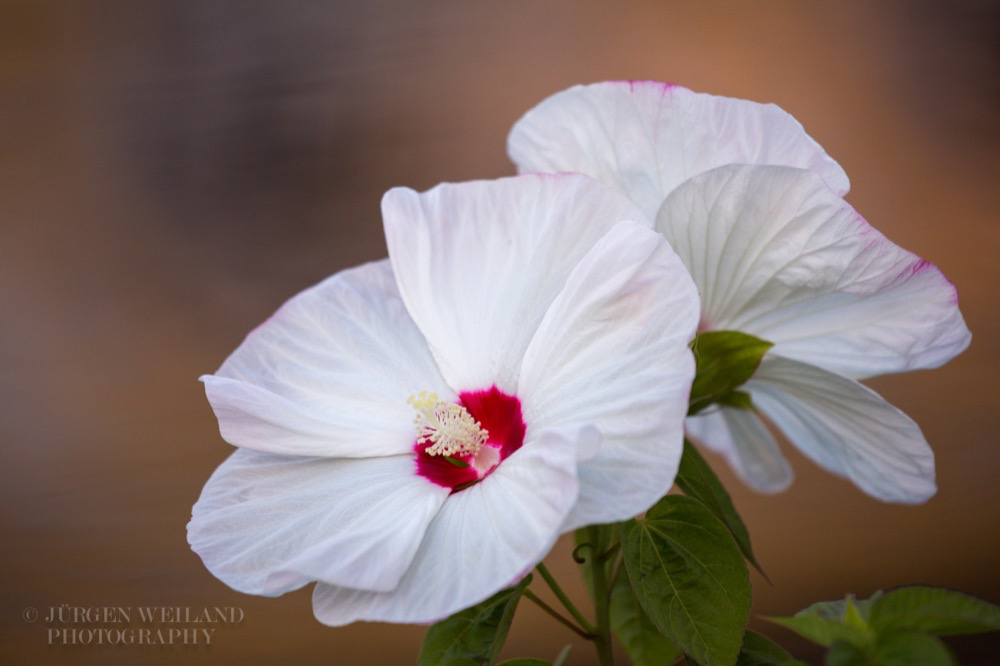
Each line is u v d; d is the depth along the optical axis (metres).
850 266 0.69
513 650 1.41
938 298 0.70
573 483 0.60
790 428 0.78
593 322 0.66
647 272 0.65
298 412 0.70
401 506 0.67
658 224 0.72
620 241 0.65
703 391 0.72
